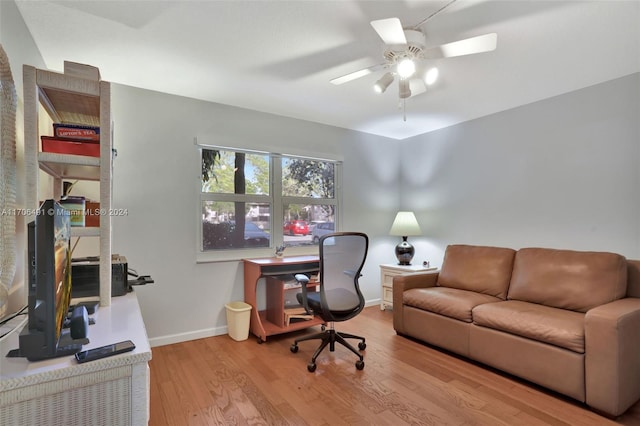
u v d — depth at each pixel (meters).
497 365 2.42
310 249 4.04
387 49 2.00
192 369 2.51
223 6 1.79
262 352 2.85
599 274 2.39
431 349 2.93
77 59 2.37
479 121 3.82
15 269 1.49
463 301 2.74
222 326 3.32
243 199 3.56
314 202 4.09
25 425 0.91
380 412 1.95
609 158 2.82
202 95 3.13
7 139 1.38
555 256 2.69
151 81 2.79
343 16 1.89
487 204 3.73
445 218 4.20
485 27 2.00
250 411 1.96
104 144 1.59
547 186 3.22
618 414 1.86
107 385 1.01
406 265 4.25
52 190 2.20
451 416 1.91
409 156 4.69
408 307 3.17
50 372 0.93
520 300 2.75
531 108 3.34
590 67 2.55
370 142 4.54
